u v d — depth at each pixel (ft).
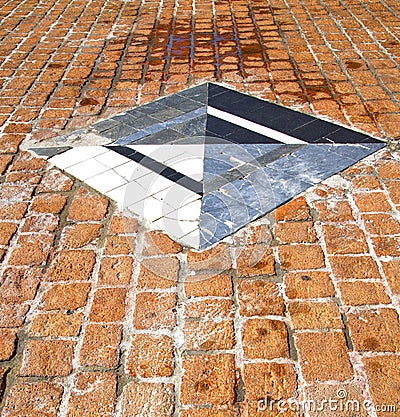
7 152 5.30
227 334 3.35
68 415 2.93
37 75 6.91
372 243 4.01
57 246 4.10
